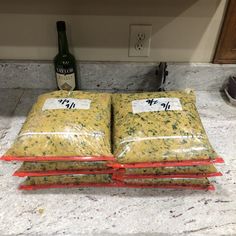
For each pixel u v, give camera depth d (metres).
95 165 0.59
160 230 0.55
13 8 0.81
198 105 0.90
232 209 0.60
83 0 0.80
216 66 0.91
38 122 0.61
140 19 0.84
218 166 0.70
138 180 0.62
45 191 0.63
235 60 0.91
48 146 0.58
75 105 0.66
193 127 0.62
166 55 0.91
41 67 0.91
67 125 0.60
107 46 0.89
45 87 0.95
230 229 0.56
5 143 0.75
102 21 0.84
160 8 0.82
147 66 0.91
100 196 0.62
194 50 0.90
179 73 0.93
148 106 0.66
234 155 0.73
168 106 0.66
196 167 0.60
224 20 0.83
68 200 0.61
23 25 0.85
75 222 0.57
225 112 0.88
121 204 0.60
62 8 0.82
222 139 0.78
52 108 0.65
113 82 0.95
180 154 0.58
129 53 0.91
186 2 0.80
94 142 0.59
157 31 0.86
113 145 0.61
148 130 0.61
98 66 0.91
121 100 0.72
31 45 0.89
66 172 0.60
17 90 0.95
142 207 0.60
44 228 0.55
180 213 0.59
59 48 0.82
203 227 0.56
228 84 0.93
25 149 0.58
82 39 0.88
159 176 0.61
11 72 0.92
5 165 0.69
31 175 0.60
